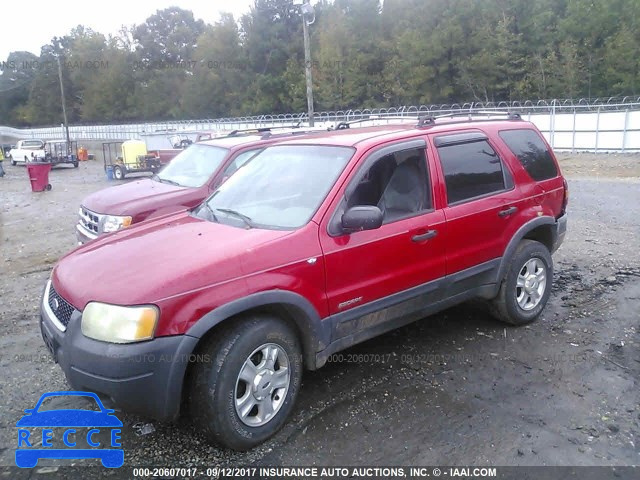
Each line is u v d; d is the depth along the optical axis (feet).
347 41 171.42
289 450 11.13
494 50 144.77
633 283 20.35
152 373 10.00
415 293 13.80
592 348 15.24
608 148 84.94
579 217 34.12
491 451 10.91
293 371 11.75
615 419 11.85
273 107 183.11
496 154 16.15
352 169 12.99
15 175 98.99
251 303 10.80
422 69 147.54
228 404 10.62
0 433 11.97
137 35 255.50
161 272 10.59
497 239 15.64
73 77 257.75
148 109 224.12
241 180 15.02
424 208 14.12
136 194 24.70
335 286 12.23
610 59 131.54
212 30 207.82
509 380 13.62
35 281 24.67
